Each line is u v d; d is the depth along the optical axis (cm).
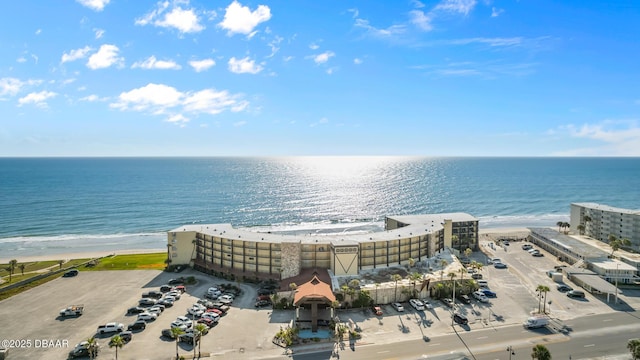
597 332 7306
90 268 11888
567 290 9625
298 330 7281
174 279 10494
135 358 6338
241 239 10712
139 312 8275
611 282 10325
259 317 8062
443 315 8125
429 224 12825
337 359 6291
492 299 9056
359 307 8525
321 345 6794
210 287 10006
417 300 8650
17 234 18738
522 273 11138
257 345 6794
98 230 19562
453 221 13612
